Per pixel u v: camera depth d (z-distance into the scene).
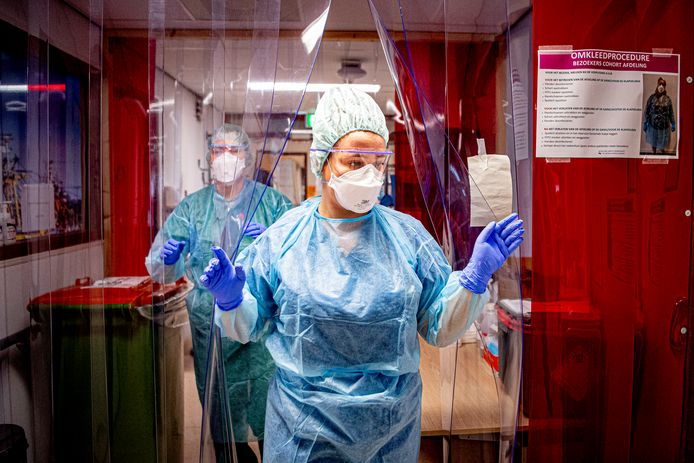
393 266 0.96
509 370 1.13
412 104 1.06
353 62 2.09
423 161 1.10
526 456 1.26
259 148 0.95
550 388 1.25
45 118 1.27
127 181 1.52
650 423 1.31
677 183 1.25
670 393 1.31
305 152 2.21
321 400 0.92
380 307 0.92
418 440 1.02
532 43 1.18
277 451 0.97
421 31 1.03
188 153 1.66
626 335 1.25
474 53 1.04
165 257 1.54
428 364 1.66
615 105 1.21
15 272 1.33
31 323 1.33
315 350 0.92
